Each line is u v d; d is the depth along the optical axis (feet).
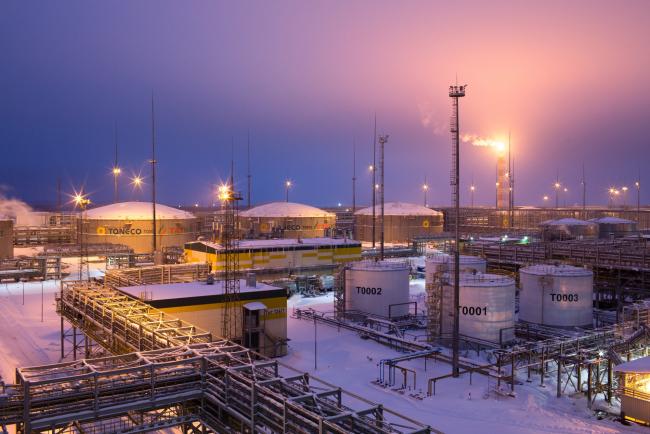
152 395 73.87
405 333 178.70
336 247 266.16
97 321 123.75
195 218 381.40
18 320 188.14
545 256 217.77
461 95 137.28
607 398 115.55
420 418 106.93
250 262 242.37
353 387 125.59
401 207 446.60
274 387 71.51
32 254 328.90
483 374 132.26
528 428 102.17
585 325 173.37
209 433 84.02
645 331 131.34
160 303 138.21
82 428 85.61
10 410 67.77
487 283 156.87
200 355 79.25
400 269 195.93
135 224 347.77
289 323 189.78
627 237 341.21
